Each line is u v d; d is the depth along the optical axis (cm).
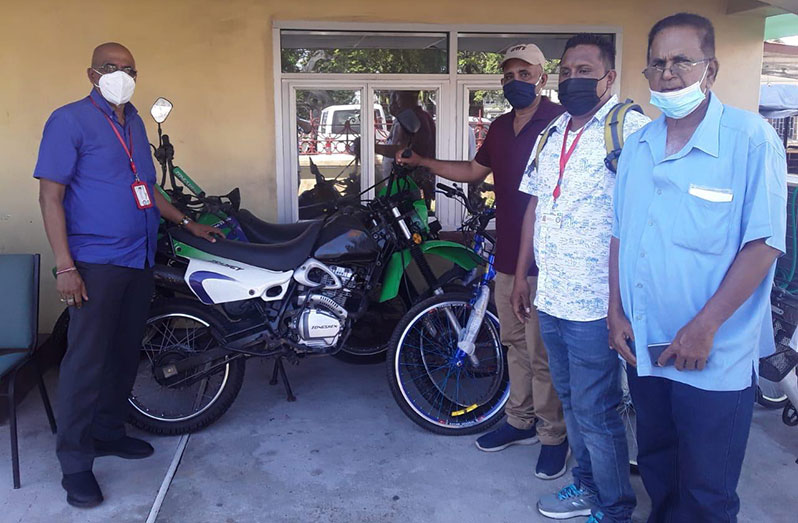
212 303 319
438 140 456
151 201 286
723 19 468
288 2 429
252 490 289
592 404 238
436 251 349
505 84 288
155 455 316
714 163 183
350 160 452
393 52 445
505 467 308
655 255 195
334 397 379
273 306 329
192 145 436
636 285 200
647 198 199
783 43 970
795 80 1170
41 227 432
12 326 306
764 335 208
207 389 353
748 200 181
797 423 330
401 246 350
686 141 191
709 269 187
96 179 269
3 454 317
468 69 454
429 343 347
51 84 421
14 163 425
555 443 296
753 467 306
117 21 420
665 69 182
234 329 331
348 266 338
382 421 351
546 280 239
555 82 465
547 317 245
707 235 185
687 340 186
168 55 427
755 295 190
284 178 445
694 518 208
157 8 422
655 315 198
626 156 208
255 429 342
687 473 204
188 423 330
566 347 244
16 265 309
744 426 197
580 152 227
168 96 430
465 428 334
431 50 448
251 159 441
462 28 442
